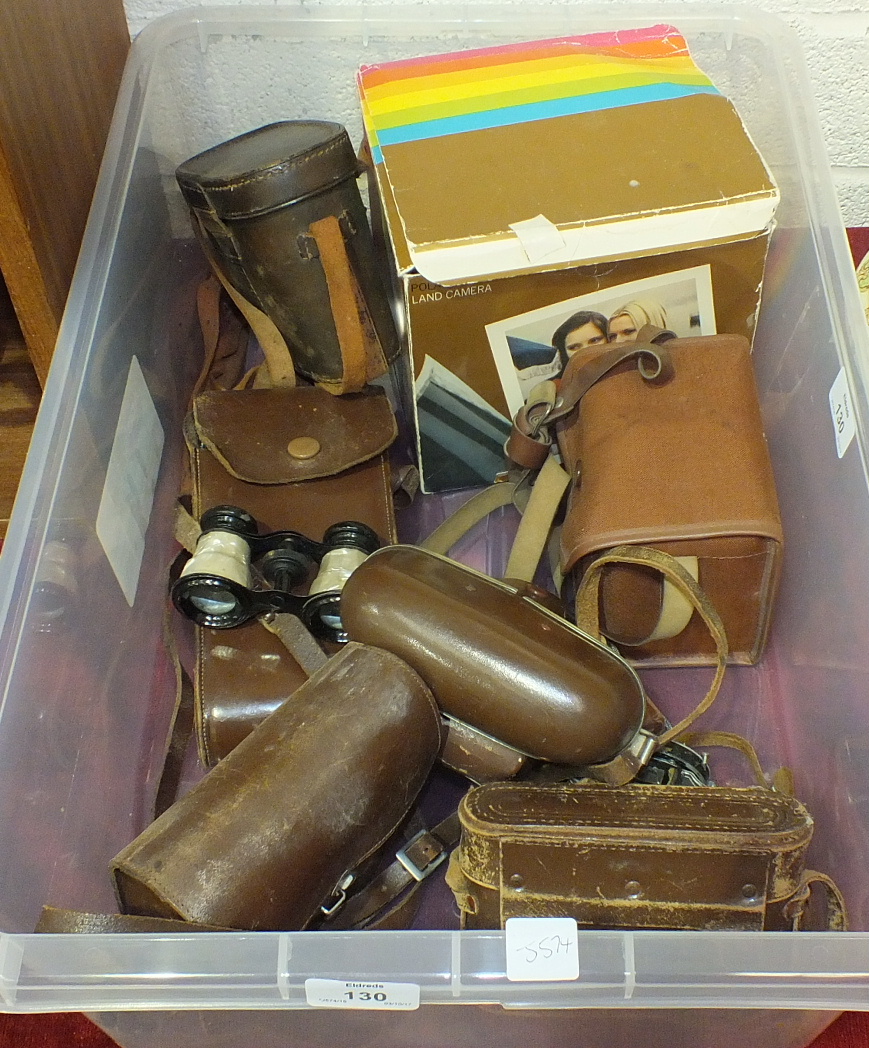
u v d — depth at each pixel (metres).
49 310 0.95
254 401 1.12
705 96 1.06
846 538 0.95
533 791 0.82
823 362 1.02
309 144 1.03
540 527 1.03
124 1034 0.80
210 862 0.72
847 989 0.68
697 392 0.98
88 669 0.97
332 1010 0.76
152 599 1.15
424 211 0.96
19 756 0.82
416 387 1.07
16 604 0.84
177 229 1.32
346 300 1.04
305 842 0.75
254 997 0.68
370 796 0.79
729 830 0.76
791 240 1.12
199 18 1.18
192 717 1.02
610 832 0.75
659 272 1.00
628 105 1.06
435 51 1.24
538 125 1.04
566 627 0.87
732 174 0.98
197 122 1.29
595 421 0.99
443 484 1.22
